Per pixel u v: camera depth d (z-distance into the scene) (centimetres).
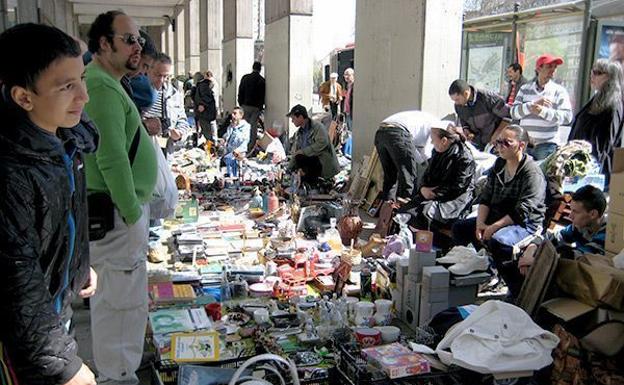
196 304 426
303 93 1331
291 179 838
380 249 541
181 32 3033
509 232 464
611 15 764
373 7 863
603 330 322
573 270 347
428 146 669
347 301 423
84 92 176
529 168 475
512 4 970
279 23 1367
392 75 822
